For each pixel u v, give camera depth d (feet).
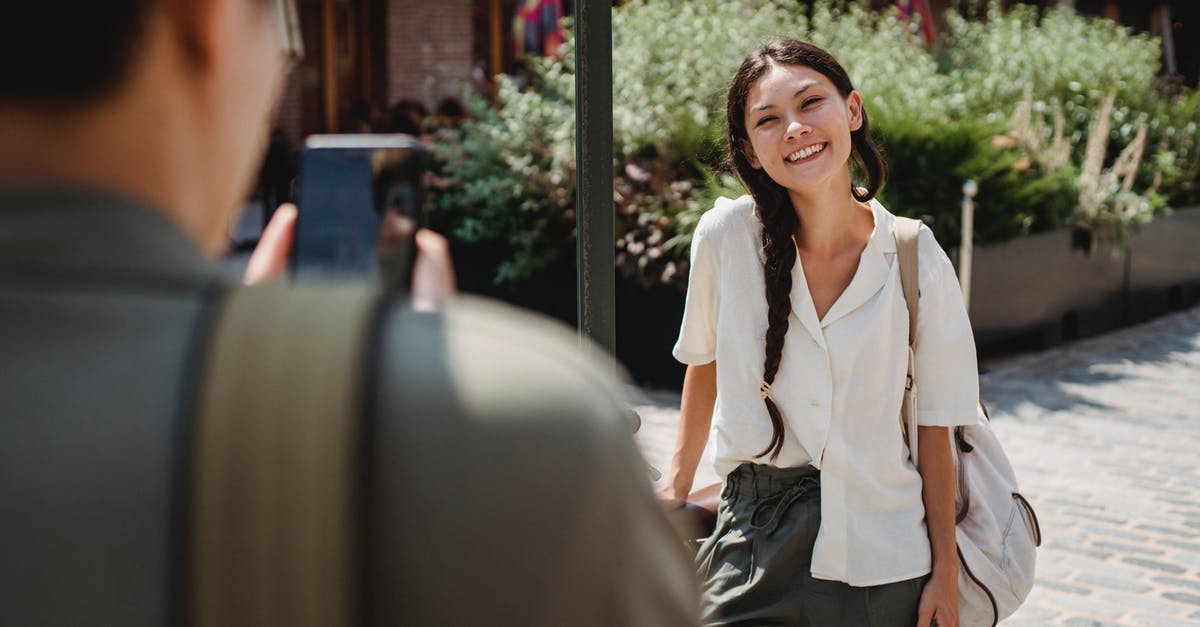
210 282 2.03
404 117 36.81
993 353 27.02
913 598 7.07
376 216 3.96
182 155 2.05
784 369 7.16
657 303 22.85
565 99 27.07
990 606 7.39
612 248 7.38
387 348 1.96
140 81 1.94
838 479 7.04
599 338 7.38
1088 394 23.29
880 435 7.07
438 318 2.03
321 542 1.85
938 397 7.18
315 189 3.92
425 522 1.88
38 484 1.81
